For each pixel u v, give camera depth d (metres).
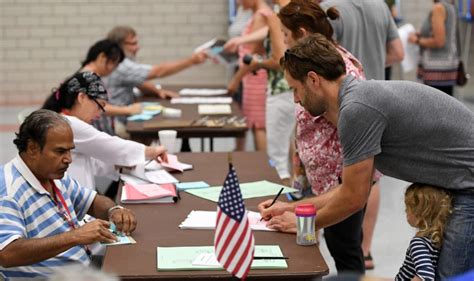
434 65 11.68
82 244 4.46
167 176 6.20
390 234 8.71
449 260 4.56
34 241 4.40
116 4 16.55
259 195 5.70
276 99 9.34
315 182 5.79
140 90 10.38
